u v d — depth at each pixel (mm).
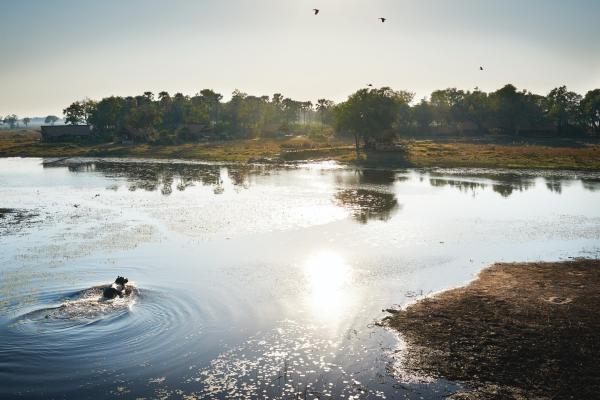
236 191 54500
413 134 155750
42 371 15883
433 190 54500
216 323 19516
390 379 15250
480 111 155750
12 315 20125
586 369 15242
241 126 171375
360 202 46938
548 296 21812
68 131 141500
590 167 70438
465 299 21766
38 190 57656
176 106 187625
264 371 15891
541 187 55844
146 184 61750
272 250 30234
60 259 28547
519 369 15438
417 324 19156
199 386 15070
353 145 111938
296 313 20531
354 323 19469
